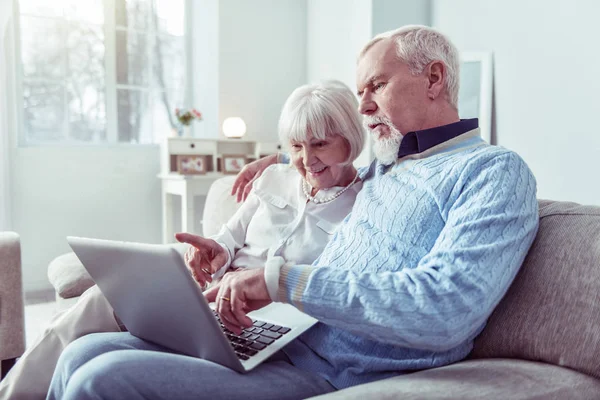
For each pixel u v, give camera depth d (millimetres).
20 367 1268
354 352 975
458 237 853
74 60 3490
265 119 3938
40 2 3355
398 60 1142
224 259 1345
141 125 3768
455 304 776
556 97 2781
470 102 3176
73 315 1301
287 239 1310
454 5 3309
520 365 861
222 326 1086
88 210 3520
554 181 2818
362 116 1292
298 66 4059
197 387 862
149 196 3732
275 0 3902
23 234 3326
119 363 858
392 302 793
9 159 3242
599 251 883
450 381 790
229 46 3734
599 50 2580
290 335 1015
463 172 981
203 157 3475
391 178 1138
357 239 1083
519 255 877
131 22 3682
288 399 917
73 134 3521
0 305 1695
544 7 2812
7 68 3211
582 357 835
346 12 3559
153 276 813
